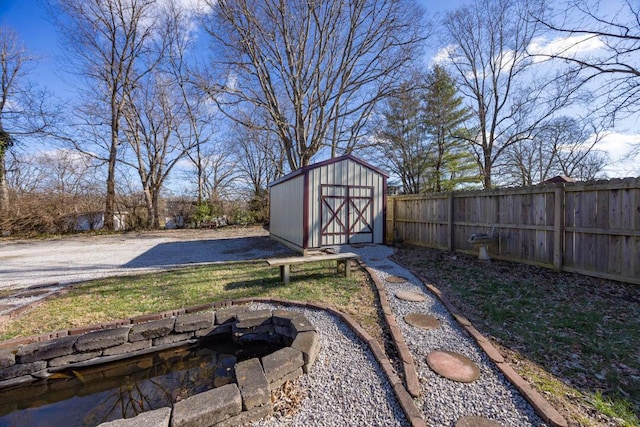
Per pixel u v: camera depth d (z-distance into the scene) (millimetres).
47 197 13500
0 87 13070
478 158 16141
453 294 3824
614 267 3932
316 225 7469
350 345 2645
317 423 1776
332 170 7641
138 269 5766
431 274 4883
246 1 11211
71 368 2629
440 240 7035
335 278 4750
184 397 2379
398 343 2557
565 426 1596
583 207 4266
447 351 2471
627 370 2119
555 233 4582
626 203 3801
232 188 20062
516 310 3262
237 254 7520
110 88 14719
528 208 5043
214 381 2580
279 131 13594
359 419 1779
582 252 4285
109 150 15281
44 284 4641
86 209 14477
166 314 3328
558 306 3322
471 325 2904
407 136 18234
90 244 10008
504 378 2078
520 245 5184
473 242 5410
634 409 1729
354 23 12219
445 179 17656
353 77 13312
